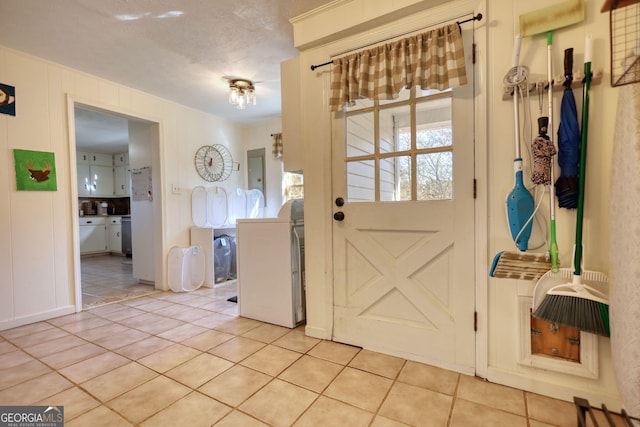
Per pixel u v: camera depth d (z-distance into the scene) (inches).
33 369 69.9
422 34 67.2
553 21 55.7
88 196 256.7
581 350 55.9
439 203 69.1
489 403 56.7
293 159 92.6
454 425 51.2
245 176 185.6
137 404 57.2
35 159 100.0
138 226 153.1
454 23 64.0
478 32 63.6
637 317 42.6
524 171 60.2
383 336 76.7
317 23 81.5
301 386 62.7
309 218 87.0
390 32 73.0
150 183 145.3
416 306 72.4
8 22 81.7
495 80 62.5
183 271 139.3
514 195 58.4
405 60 69.2
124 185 266.4
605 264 53.6
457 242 67.2
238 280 106.0
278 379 65.3
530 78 59.1
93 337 87.8
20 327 95.3
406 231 73.4
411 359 73.0
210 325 97.2
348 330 81.8
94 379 65.7
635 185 42.8
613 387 54.1
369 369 69.1
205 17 82.3
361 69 74.0
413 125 72.9
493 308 63.7
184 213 150.0
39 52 97.8
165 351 78.7
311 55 85.4
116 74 115.0
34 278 99.9
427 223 70.5
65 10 77.5
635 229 42.6
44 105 102.3
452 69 63.2
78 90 111.2
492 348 64.0
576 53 55.2
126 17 81.2
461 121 65.9
